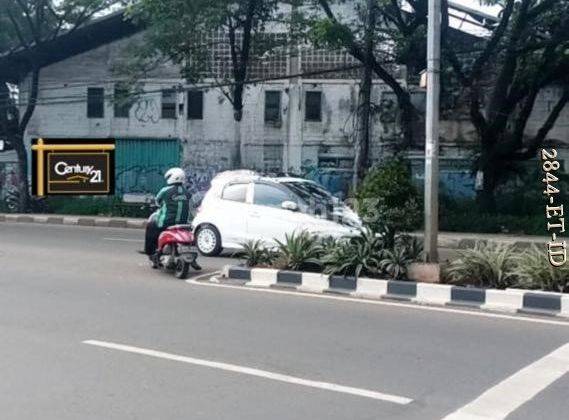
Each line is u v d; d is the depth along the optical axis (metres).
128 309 8.62
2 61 29.75
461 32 25.97
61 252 14.42
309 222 13.05
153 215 11.76
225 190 14.16
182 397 5.39
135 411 5.08
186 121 30.16
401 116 25.59
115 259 13.38
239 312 8.47
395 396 5.45
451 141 26.98
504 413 5.09
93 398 5.36
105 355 6.55
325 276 9.83
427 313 8.43
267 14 23.84
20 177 28.25
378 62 23.55
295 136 29.48
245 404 5.23
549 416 5.03
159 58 27.52
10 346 6.86
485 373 6.05
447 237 19.56
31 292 9.77
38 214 27.48
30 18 27.12
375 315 8.31
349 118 29.05
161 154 30.34
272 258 10.98
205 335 7.32
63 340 7.10
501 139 23.48
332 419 4.93
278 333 7.42
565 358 6.52
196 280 10.89
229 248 13.86
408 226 9.92
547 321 8.03
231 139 29.89
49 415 5.00
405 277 9.62
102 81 30.30
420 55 21.98
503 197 24.92
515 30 21.11
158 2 20.95
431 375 5.99
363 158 20.41
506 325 7.83
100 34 30.61
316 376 5.95
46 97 30.91
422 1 21.48
